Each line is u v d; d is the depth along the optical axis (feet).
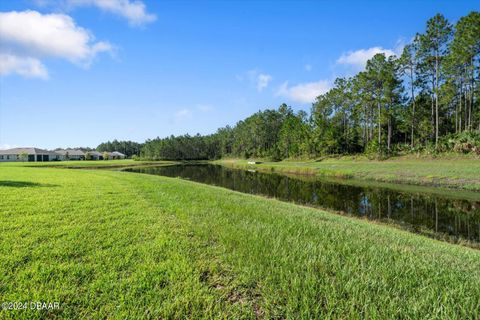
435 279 11.27
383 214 39.93
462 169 69.31
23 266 11.14
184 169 152.15
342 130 170.91
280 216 23.67
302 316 8.27
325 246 15.12
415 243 19.34
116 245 13.92
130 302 8.84
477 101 114.01
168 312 8.41
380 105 134.51
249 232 17.04
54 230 16.07
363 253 14.21
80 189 34.99
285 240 15.71
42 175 57.47
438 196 51.47
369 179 78.79
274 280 10.55
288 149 200.85
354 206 45.80
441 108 128.47
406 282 10.75
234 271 11.32
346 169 97.30
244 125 275.59
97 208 22.98
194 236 15.94
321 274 11.14
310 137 173.47
